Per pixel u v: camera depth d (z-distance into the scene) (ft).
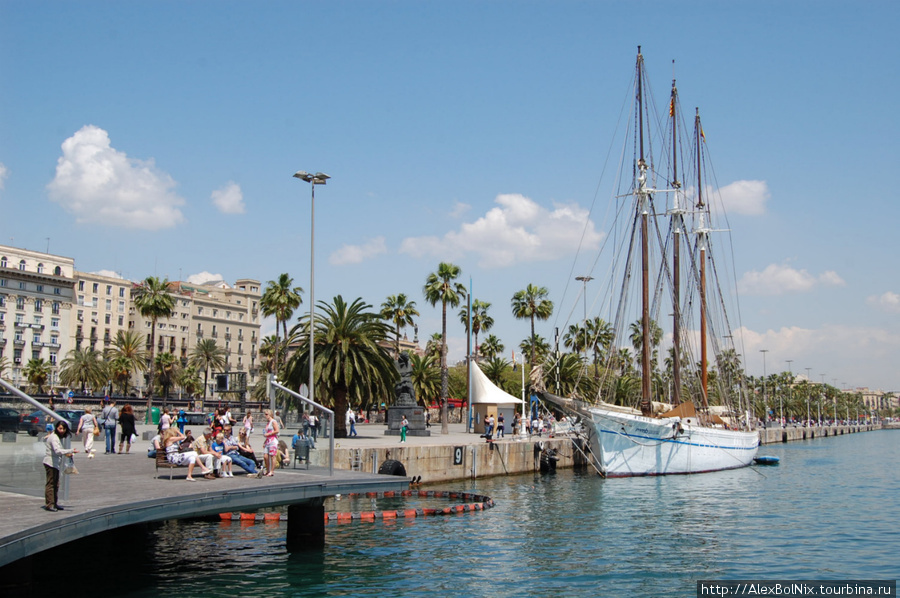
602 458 159.33
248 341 562.25
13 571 54.70
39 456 54.13
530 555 76.48
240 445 75.66
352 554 74.28
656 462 167.73
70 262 448.24
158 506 54.13
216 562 69.77
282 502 64.80
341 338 172.96
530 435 197.57
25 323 411.95
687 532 92.12
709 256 248.73
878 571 71.36
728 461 190.39
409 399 202.39
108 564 68.54
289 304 313.53
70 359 371.15
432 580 64.85
